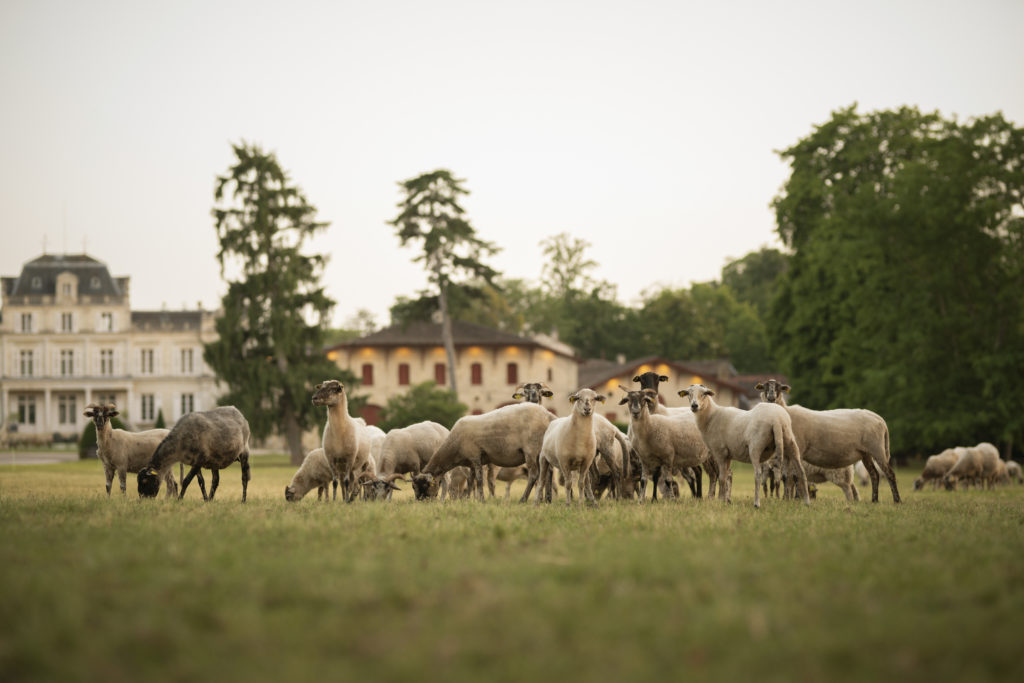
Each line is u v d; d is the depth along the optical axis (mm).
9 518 12648
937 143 46906
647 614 6559
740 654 5691
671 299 114062
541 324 115562
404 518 12656
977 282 44594
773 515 13805
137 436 20250
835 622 6426
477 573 7992
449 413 58625
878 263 47469
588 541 10078
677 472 20266
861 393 48500
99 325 106875
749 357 117875
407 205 67125
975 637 6020
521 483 32438
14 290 108438
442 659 5605
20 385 105750
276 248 60875
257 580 7609
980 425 44625
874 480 18312
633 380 21047
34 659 5582
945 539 10586
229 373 59156
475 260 67625
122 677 5312
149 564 8367
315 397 17453
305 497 21609
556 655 5645
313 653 5723
